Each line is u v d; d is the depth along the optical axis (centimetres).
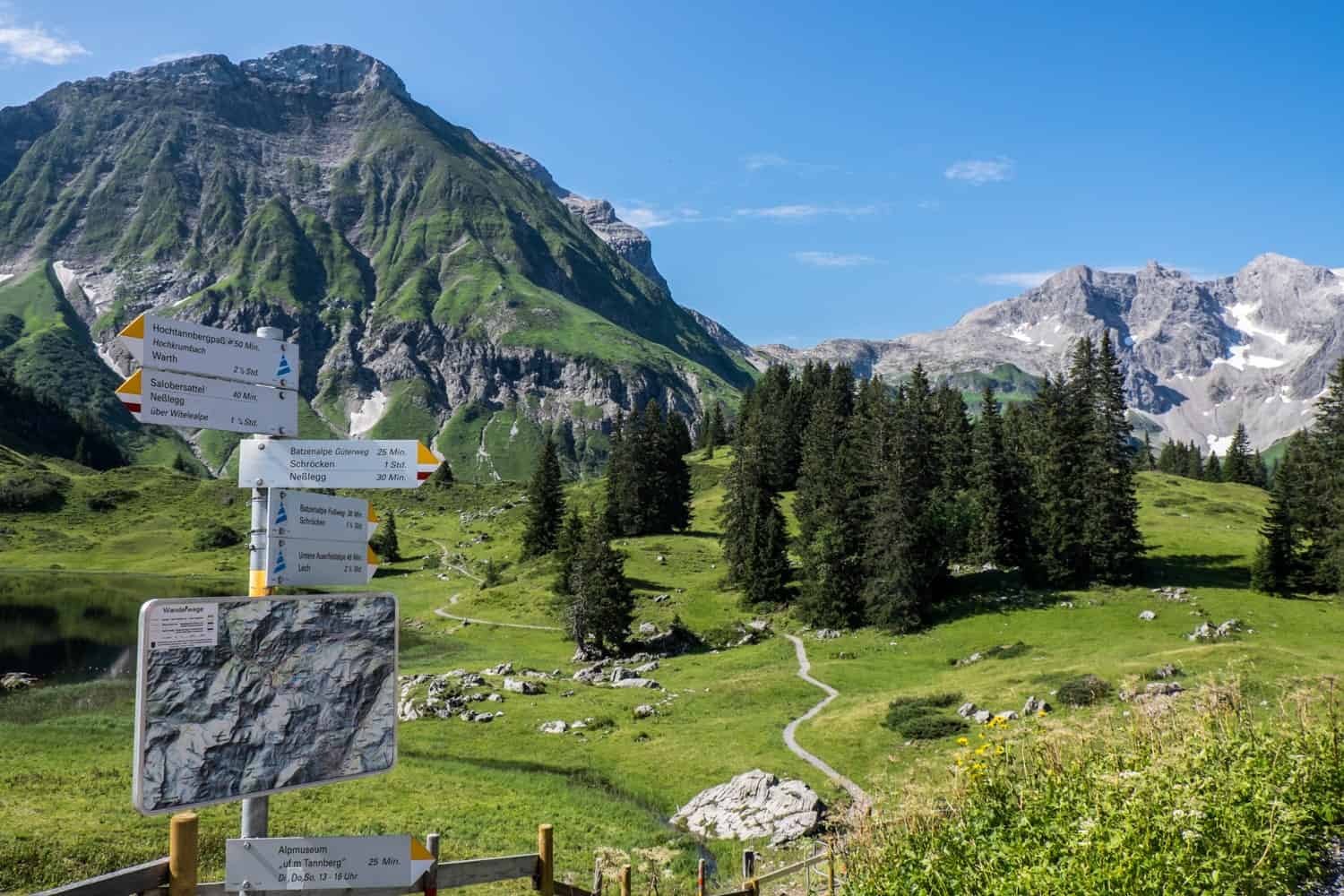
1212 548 11844
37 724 5788
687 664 9375
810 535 11431
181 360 1042
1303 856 1304
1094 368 11262
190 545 19050
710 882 3316
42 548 18250
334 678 1059
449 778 5097
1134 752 1584
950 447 14300
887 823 1742
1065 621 9388
